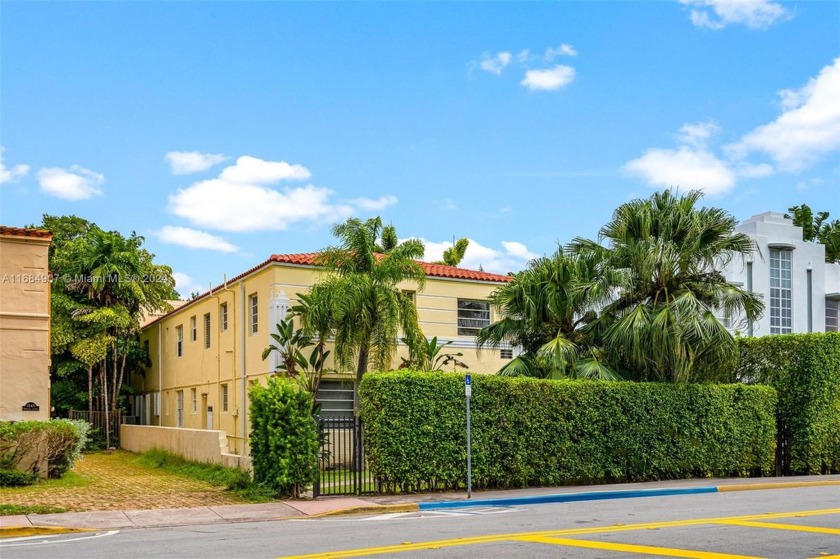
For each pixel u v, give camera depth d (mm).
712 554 9406
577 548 9938
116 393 36562
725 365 22188
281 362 24828
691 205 22188
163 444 27688
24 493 17422
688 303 20766
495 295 23781
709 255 21844
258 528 12914
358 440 18266
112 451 32938
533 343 22922
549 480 19594
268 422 17234
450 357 25609
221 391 30031
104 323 34000
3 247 21156
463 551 9781
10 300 21062
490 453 18844
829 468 24031
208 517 14508
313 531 12250
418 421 18016
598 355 22094
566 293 21938
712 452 21953
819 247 36812
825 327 36719
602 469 20297
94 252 35031
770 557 9203
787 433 23781
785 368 23922
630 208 22219
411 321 23609
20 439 18812
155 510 15281
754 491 19094
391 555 9555
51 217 40594
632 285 21594
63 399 37000
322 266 24562
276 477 16984
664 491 18547
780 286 35406
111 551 10484
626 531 11508
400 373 18094
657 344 20828
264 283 26172
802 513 13664
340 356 22703
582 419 20109
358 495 17531
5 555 10359
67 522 13734
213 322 30984
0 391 20641
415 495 17547
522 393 19359
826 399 23531
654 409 21141
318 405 19594
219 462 21719
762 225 35562
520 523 12820
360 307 22531
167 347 37562
